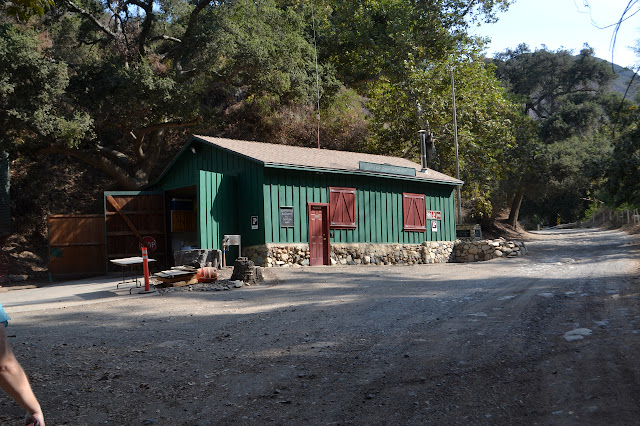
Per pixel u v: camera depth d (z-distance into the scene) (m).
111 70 25.05
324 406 4.42
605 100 64.44
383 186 21.41
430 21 37.44
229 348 6.70
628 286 10.12
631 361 4.95
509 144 35.19
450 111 32.78
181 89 26.11
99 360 6.28
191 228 20.00
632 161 26.94
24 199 27.08
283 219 17.66
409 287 12.34
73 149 26.11
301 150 21.14
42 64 21.67
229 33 27.52
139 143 28.77
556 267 16.41
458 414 4.04
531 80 71.69
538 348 5.77
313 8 40.72
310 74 34.06
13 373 2.22
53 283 18.16
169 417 4.33
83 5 27.48
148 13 27.33
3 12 27.52
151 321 8.89
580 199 75.19
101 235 18.84
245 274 13.40
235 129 34.66
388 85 34.22
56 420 4.32
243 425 4.09
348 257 19.58
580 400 4.11
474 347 6.01
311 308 9.55
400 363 5.57
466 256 24.08
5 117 21.92
